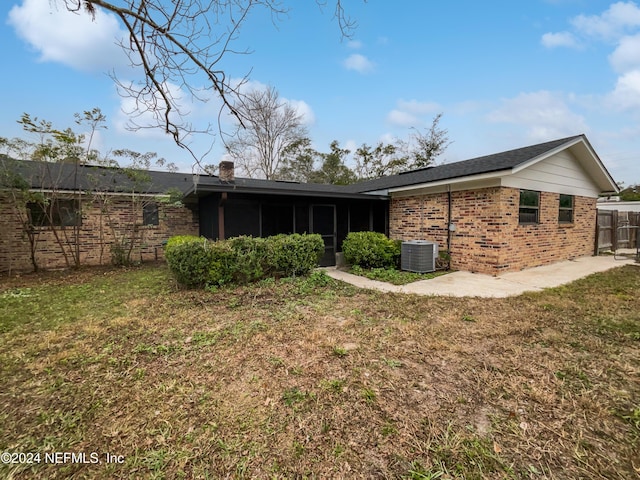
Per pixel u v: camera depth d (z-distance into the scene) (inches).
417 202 367.2
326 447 74.2
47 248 363.6
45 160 321.4
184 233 450.0
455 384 101.3
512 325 155.7
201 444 75.5
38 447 74.7
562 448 73.0
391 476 65.5
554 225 348.8
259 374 109.2
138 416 86.4
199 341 139.0
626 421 82.6
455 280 271.9
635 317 166.2
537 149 322.3
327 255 387.2
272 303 202.5
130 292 236.2
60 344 137.1
